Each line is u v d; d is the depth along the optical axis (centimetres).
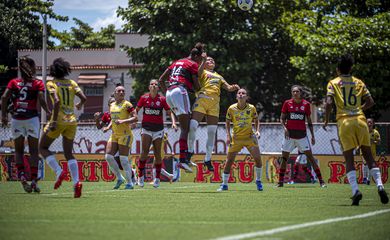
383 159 2538
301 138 2127
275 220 948
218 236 766
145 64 4794
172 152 2636
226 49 4538
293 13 5084
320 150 2584
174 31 4591
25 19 6631
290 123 2123
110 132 2669
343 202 1319
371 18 3950
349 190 1856
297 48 5122
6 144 2692
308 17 4566
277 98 5350
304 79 4066
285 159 2152
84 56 6725
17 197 1385
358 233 827
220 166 2589
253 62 4578
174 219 953
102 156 2664
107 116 2114
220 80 1586
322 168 2578
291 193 1664
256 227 859
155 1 4650
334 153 2572
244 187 2077
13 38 6469
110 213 1034
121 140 1870
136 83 4859
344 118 1224
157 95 1947
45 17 5012
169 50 4512
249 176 2594
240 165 2602
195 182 2608
